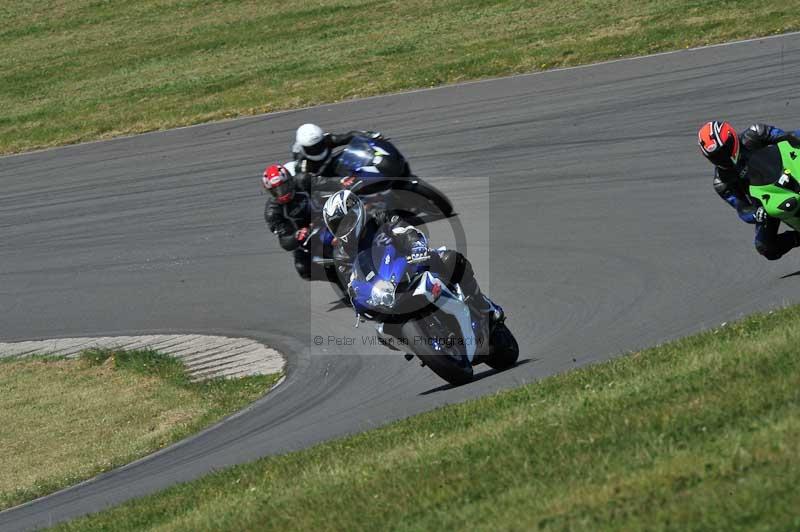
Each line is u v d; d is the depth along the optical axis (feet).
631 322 119.55
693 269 132.26
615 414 68.39
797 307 91.30
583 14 324.39
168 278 193.98
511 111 237.25
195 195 233.76
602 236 155.43
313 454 89.71
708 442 57.21
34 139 318.04
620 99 225.97
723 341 84.79
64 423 147.74
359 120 259.19
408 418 94.89
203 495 86.84
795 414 57.26
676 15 291.79
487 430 76.48
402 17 382.01
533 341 124.36
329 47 360.69
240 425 126.00
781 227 132.67
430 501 63.05
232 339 162.61
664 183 171.22
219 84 336.29
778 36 248.11
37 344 183.52
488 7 367.86
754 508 47.09
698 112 203.00
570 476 59.11
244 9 445.37
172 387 150.82
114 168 270.67
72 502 114.52
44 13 491.72
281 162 241.96
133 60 403.34
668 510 49.60
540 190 183.83
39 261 218.59
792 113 188.44
